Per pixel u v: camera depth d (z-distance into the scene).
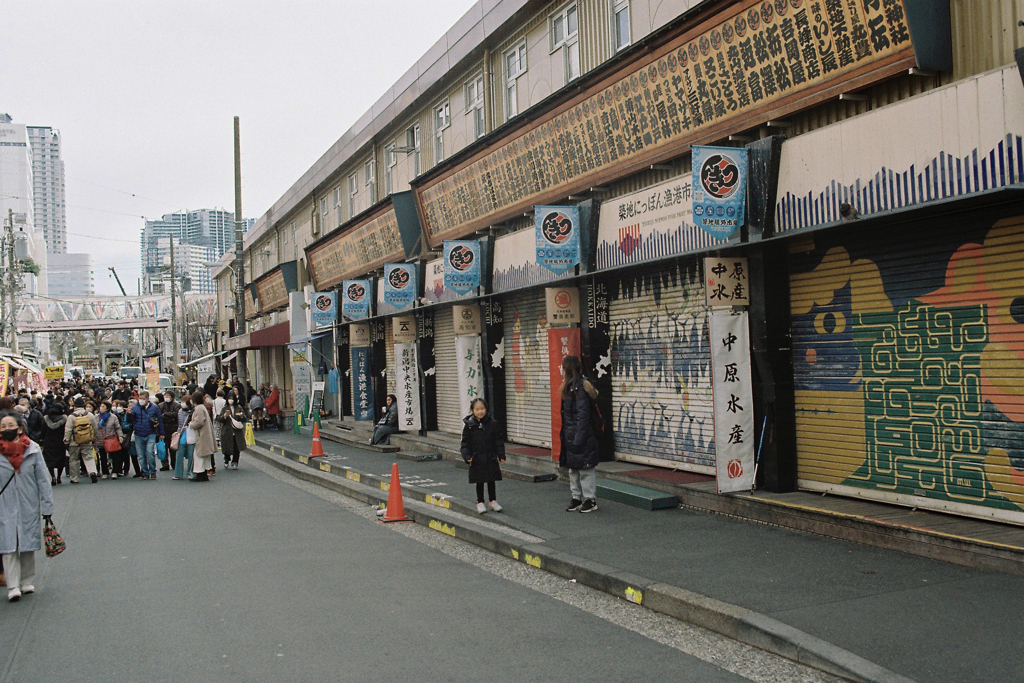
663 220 10.26
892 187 7.19
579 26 12.80
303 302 29.36
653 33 9.78
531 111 12.55
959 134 6.55
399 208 18.95
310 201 30.11
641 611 6.21
